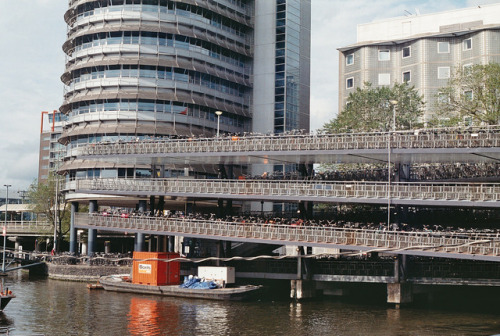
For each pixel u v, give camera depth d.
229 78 90.56
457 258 49.25
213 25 89.88
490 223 56.03
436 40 83.88
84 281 70.81
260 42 95.69
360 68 88.25
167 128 82.12
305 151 55.66
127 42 82.94
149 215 64.88
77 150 82.88
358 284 59.97
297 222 56.62
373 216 59.66
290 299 55.59
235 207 84.69
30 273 81.56
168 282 59.59
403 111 69.31
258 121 94.38
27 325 42.25
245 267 59.09
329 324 42.56
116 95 81.50
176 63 83.19
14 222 110.00
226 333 39.62
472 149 48.47
